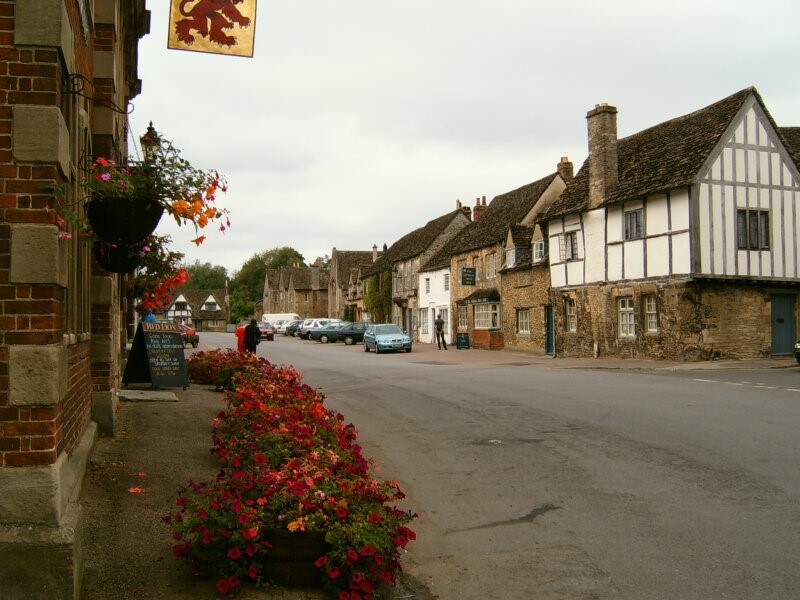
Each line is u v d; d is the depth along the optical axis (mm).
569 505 6879
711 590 4777
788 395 12992
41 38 4383
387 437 10672
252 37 7613
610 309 25172
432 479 8148
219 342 47656
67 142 4715
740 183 22062
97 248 6531
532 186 37688
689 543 5660
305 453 6043
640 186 23672
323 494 4906
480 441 9984
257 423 7129
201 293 105250
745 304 22156
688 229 21500
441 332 37656
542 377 17938
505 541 6039
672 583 4930
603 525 6238
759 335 22297
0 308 4270
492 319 35219
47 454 4293
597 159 25828
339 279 71875
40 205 4348
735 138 22094
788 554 5320
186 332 38812
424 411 12914
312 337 52031
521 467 8422
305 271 91750
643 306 23609
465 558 5711
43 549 4090
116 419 9477
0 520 4203
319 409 7879
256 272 121375
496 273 35219
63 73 4863
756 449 8523
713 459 8164
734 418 10578
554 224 28781
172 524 4672
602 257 25625
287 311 90562
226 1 7574
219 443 7102
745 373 17953
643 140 26578
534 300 30906
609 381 16359
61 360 4535
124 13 12023
